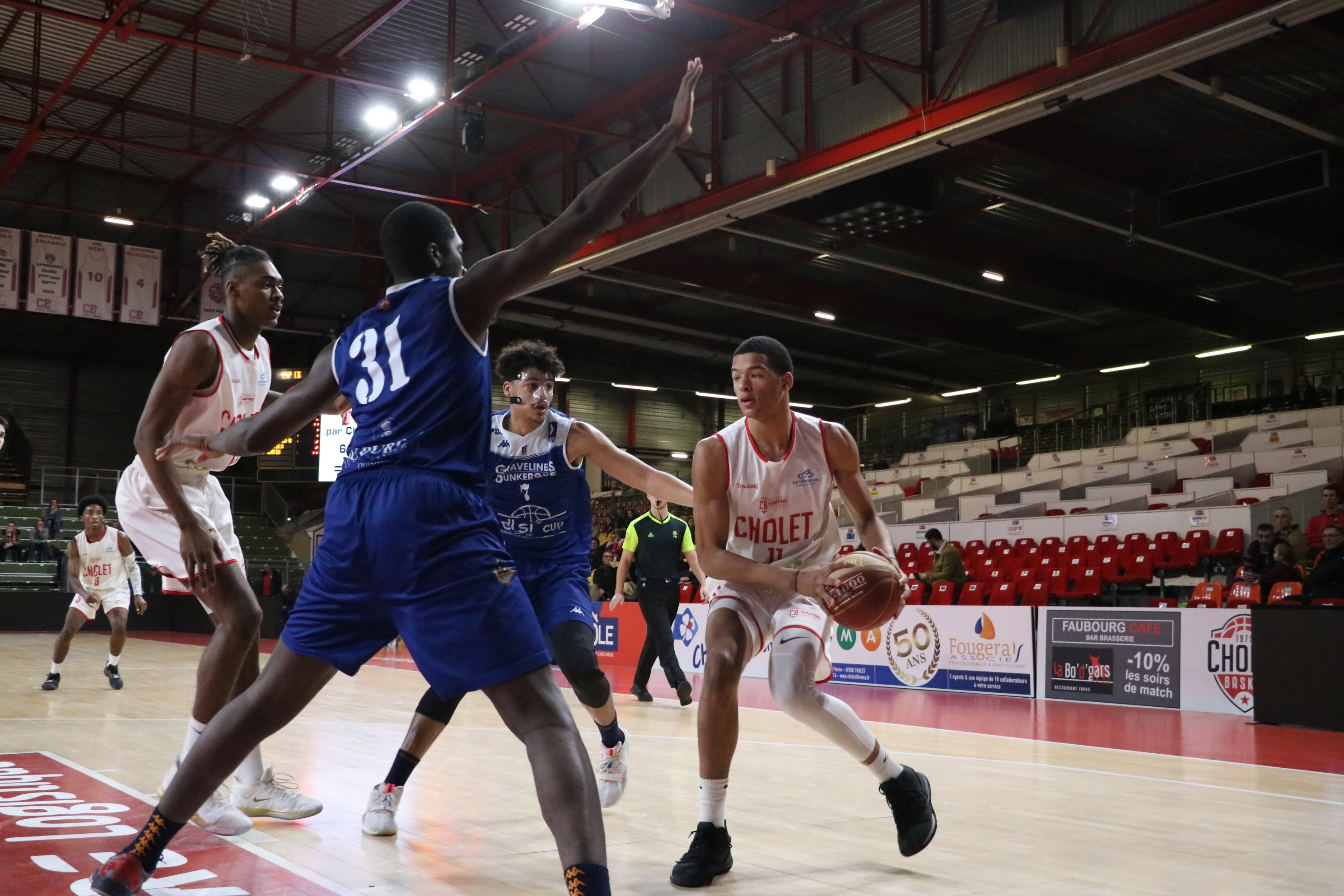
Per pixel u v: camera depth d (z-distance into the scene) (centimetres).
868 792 432
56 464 2555
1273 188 1308
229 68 1669
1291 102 1345
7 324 2416
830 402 3231
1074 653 917
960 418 2961
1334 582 772
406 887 276
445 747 543
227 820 329
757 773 480
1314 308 2253
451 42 1360
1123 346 2617
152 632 2052
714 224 1491
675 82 1598
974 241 1864
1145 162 1502
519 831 348
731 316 2473
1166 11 1009
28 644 1520
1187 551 1284
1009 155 1523
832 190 1495
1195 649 840
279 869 289
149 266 1994
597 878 182
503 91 1688
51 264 1906
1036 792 448
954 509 1806
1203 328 2200
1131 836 356
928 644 1026
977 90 1192
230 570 320
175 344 309
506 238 1836
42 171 2083
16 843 307
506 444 397
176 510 276
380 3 1461
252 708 210
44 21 1523
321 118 1841
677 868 285
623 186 202
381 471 211
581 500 405
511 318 2372
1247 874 303
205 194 2236
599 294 2311
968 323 2420
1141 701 868
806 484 319
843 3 1362
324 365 233
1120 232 1742
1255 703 751
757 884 287
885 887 284
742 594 323
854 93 1340
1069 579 1266
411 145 1909
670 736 623
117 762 464
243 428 248
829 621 326
